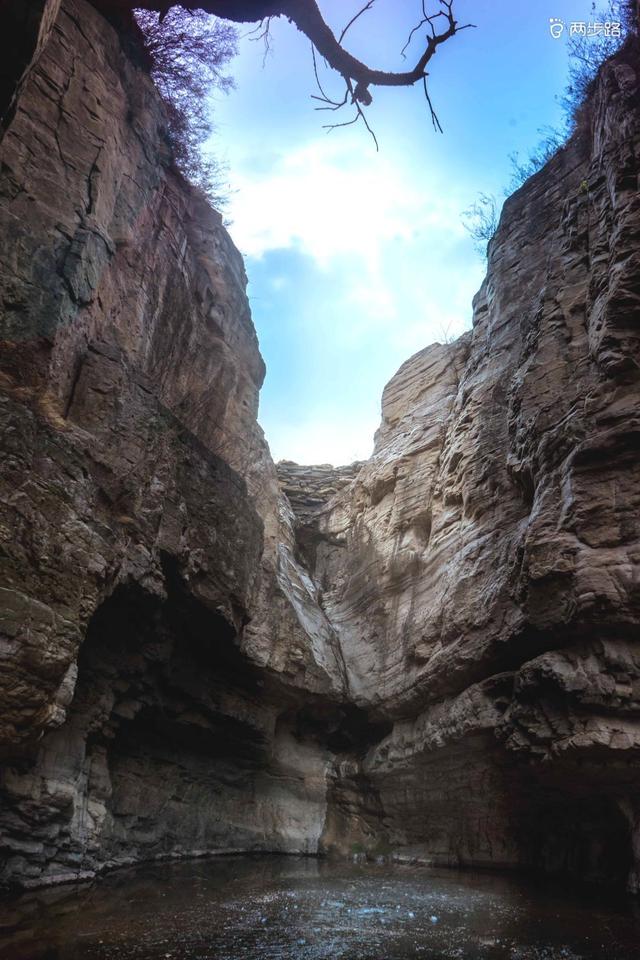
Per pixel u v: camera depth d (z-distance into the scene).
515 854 13.89
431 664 15.96
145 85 15.30
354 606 21.17
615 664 10.45
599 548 11.03
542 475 12.88
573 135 17.64
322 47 5.86
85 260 11.34
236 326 19.25
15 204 10.62
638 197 12.56
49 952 5.97
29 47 5.34
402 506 20.48
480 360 18.52
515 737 11.86
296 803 18.09
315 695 17.77
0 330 9.70
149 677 13.50
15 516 8.35
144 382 12.29
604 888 11.03
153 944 6.46
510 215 19.11
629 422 11.25
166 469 12.30
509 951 6.72
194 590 12.88
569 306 14.18
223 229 19.39
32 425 8.96
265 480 19.66
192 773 15.48
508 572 13.80
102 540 9.71
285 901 9.17
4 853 9.31
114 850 12.13
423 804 16.39
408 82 6.08
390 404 24.52
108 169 12.83
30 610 8.23
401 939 7.15
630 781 10.59
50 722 8.68
